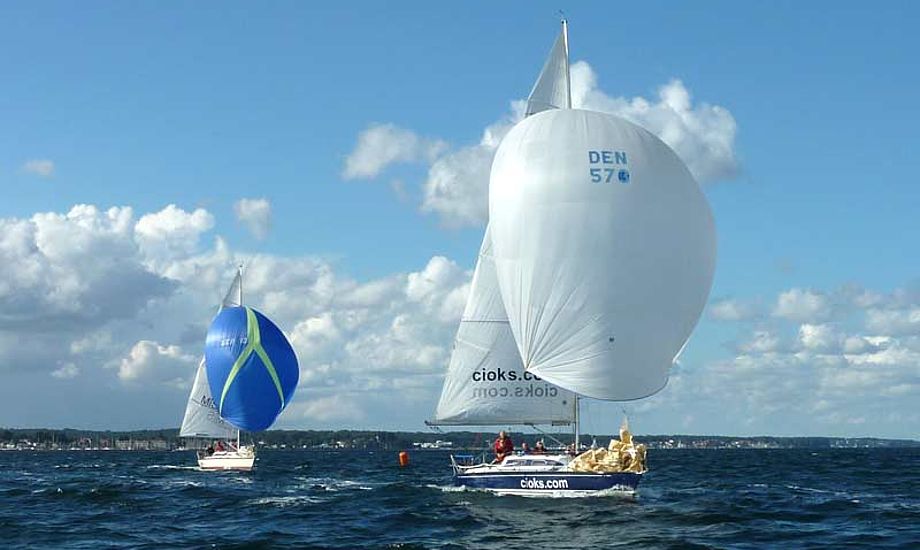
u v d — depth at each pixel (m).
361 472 73.38
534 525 29.45
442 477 63.53
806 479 59.53
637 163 32.66
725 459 127.19
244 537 28.92
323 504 39.34
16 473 77.62
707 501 38.47
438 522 31.25
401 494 43.62
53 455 182.25
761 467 86.44
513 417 35.25
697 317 33.44
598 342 32.22
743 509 34.97
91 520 34.47
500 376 35.31
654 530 28.47
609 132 32.91
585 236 32.25
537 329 32.81
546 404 35.12
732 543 26.08
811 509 35.88
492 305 35.53
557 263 32.34
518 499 34.56
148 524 33.06
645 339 32.38
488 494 35.22
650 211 32.50
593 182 32.34
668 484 52.69
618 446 33.91
